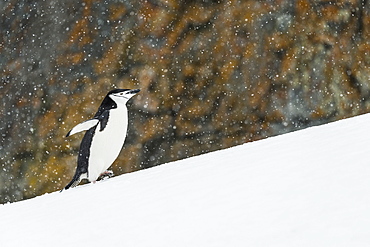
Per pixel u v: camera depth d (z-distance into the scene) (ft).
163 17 68.49
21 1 73.56
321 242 10.16
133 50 67.72
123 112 38.60
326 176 14.46
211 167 20.30
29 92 68.90
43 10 71.77
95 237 14.60
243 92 66.59
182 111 66.33
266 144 23.31
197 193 16.28
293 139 22.79
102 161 38.70
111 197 19.51
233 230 12.18
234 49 67.41
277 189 14.48
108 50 67.92
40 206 21.50
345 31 69.10
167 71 67.05
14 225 18.34
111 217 16.21
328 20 68.80
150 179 21.49
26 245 15.61
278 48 67.41
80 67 68.08
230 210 13.75
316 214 11.73
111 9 69.51
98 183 26.96
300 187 14.08
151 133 65.87
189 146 65.92
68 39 69.31
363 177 13.51
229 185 16.30
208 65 67.15
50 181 66.64
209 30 68.03
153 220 14.67
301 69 67.15
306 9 68.59
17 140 68.03
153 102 66.39
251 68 66.95
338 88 67.31
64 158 66.90
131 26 68.49
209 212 14.02
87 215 17.30
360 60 68.74
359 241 9.74
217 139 65.98
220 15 68.39
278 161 17.95
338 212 11.50
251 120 66.08
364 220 10.67
